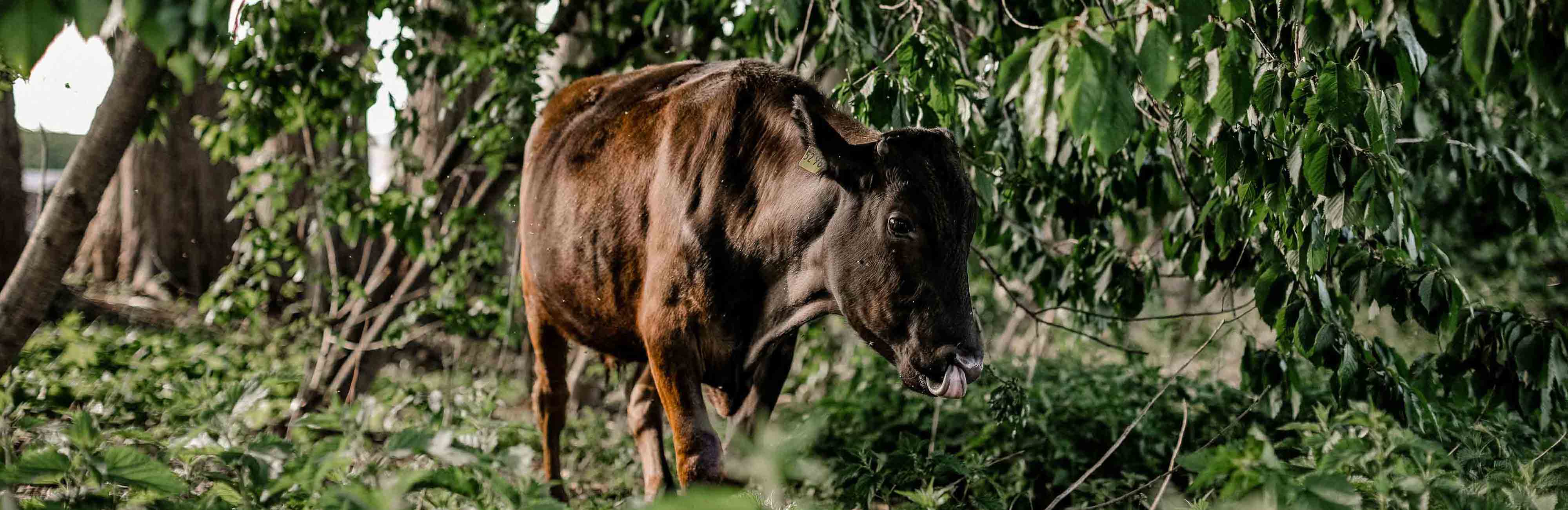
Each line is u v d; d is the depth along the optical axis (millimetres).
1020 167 5086
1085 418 5855
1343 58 3314
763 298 3713
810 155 3309
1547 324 3844
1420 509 2938
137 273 11039
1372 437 3184
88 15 1640
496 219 7996
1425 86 4258
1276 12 3301
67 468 2602
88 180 3676
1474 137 4754
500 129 6266
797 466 3959
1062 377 6949
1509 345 3838
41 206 5449
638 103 4270
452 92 6594
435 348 9109
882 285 3236
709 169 3686
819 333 7602
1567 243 6711
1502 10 2219
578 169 4328
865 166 3273
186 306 10430
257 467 2723
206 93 11094
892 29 5055
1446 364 4082
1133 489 5000
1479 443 4105
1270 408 5500
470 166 6777
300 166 6859
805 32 4535
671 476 4273
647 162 3975
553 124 4738
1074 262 5031
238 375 6754
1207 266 4676
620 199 4051
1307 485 2299
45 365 6094
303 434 4992
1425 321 3754
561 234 4352
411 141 6926
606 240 4082
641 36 6512
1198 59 2400
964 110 4289
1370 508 3117
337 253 8406
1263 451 2361
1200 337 8781
